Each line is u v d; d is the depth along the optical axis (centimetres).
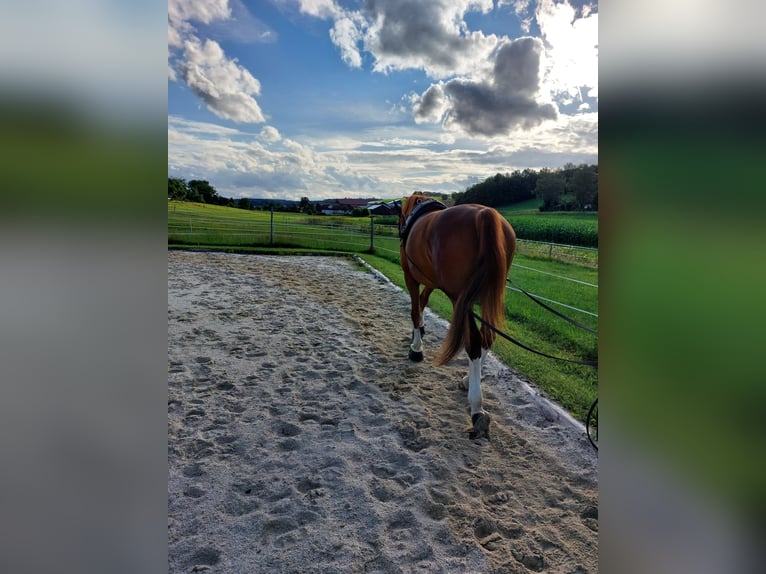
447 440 311
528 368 437
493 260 293
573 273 970
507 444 307
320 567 205
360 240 1582
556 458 291
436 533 226
